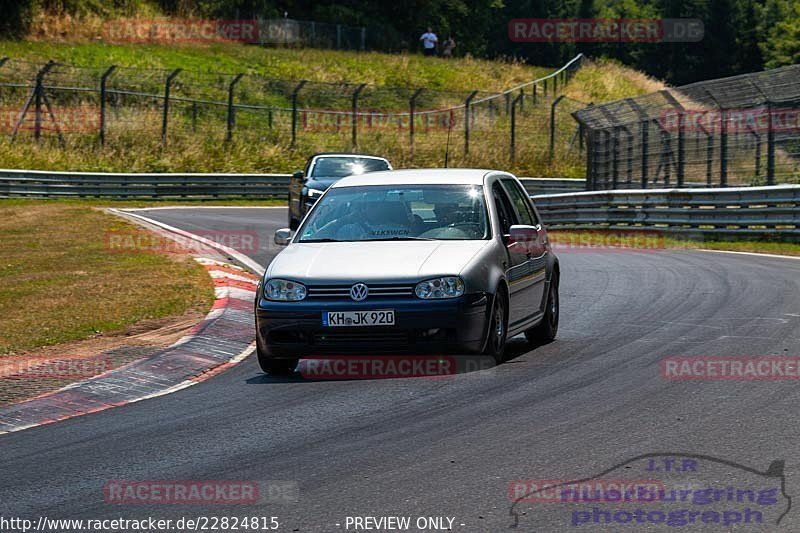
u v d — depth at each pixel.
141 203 125.75
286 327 30.02
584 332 38.00
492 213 33.50
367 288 29.73
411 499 18.22
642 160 106.62
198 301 46.03
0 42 178.25
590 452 20.98
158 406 27.88
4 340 37.69
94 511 18.38
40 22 191.25
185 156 149.88
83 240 71.62
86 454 22.75
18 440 24.59
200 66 196.62
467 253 31.08
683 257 68.50
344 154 83.94
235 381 31.06
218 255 66.06
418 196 34.34
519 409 25.17
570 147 182.62
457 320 29.42
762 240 80.75
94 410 27.92
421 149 169.38
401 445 22.08
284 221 98.31
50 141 143.62
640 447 21.25
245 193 137.50
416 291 29.59
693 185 99.81
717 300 44.94
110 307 44.50
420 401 26.52
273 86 192.12
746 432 22.19
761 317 39.22
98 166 140.25
